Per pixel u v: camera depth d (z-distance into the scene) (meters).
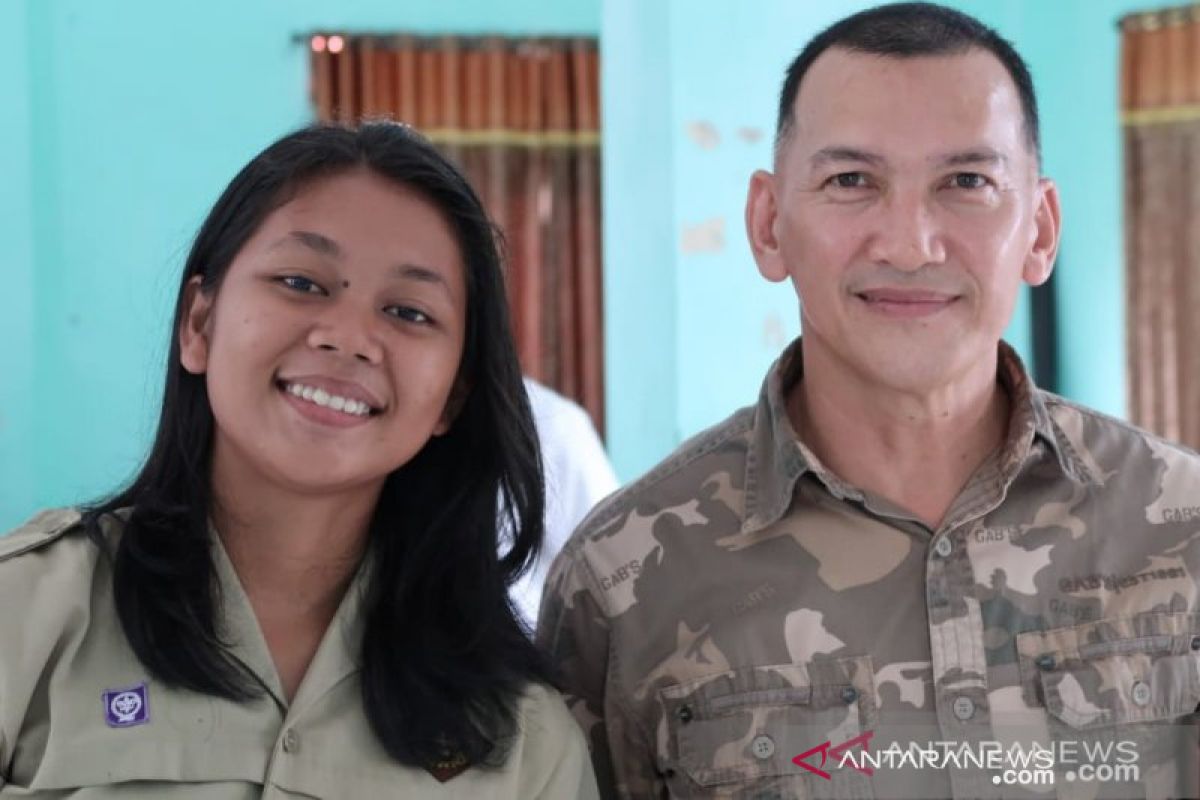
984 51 1.59
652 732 1.65
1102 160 5.30
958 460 1.64
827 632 1.61
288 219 1.52
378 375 1.50
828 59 1.61
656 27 3.87
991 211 1.56
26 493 5.25
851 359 1.58
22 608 1.47
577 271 5.68
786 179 1.63
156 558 1.52
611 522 1.73
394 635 1.59
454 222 1.59
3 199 5.25
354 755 1.54
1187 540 1.61
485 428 1.67
